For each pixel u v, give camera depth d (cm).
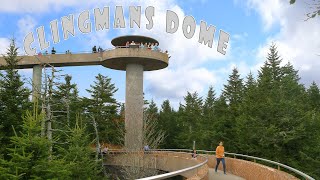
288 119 3225
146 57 4547
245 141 3744
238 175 2002
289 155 3209
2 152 2089
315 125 3222
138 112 4550
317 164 3097
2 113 2283
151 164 3281
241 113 4503
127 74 4741
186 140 6425
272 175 1388
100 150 3412
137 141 3909
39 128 1484
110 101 4684
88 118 4259
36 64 4716
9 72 2462
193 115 7369
